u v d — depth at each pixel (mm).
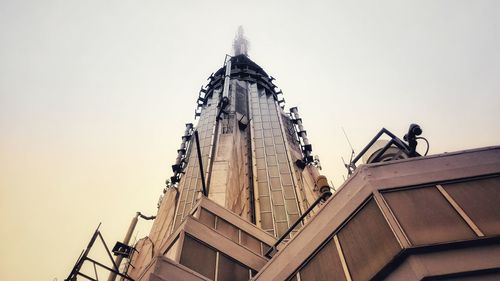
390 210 11133
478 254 9133
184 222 18875
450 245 9438
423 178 12117
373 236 11039
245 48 107500
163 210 44594
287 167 53000
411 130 14406
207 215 23359
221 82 78688
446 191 11422
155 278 13422
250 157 56188
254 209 45156
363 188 12562
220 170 46156
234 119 63250
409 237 10094
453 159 12648
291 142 63656
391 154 16812
